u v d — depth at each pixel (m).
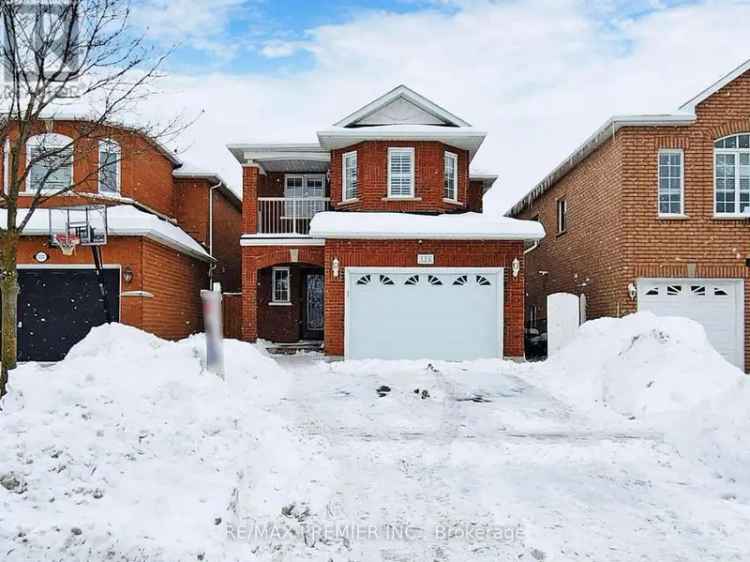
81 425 6.04
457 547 5.05
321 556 4.82
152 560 4.26
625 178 16.16
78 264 16.48
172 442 6.17
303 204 21.56
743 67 16.00
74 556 4.24
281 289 22.59
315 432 8.76
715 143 16.20
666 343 11.05
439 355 16.30
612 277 16.83
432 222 16.66
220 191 23.92
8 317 7.93
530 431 9.01
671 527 5.50
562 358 13.48
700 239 16.06
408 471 7.04
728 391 8.15
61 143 16.03
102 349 12.05
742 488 6.53
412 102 19.36
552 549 5.02
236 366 12.02
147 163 19.23
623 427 9.26
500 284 16.36
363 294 16.36
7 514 4.66
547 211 24.02
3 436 5.70
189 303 20.58
